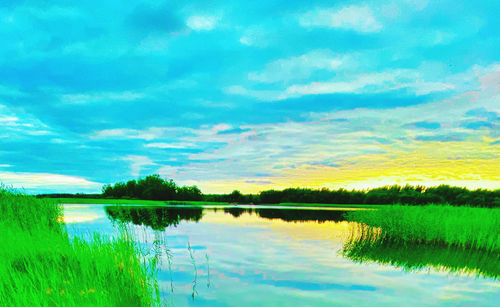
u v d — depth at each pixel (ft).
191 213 106.73
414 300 22.98
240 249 40.32
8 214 34.91
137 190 206.28
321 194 200.44
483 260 36.17
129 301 18.19
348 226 66.69
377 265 33.27
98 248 23.86
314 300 22.65
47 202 46.78
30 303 15.15
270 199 221.66
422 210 56.59
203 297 22.65
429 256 38.04
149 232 49.32
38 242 25.04
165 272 28.76
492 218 47.39
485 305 22.16
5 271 18.24
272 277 28.02
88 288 18.19
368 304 22.08
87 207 110.32
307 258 35.96
